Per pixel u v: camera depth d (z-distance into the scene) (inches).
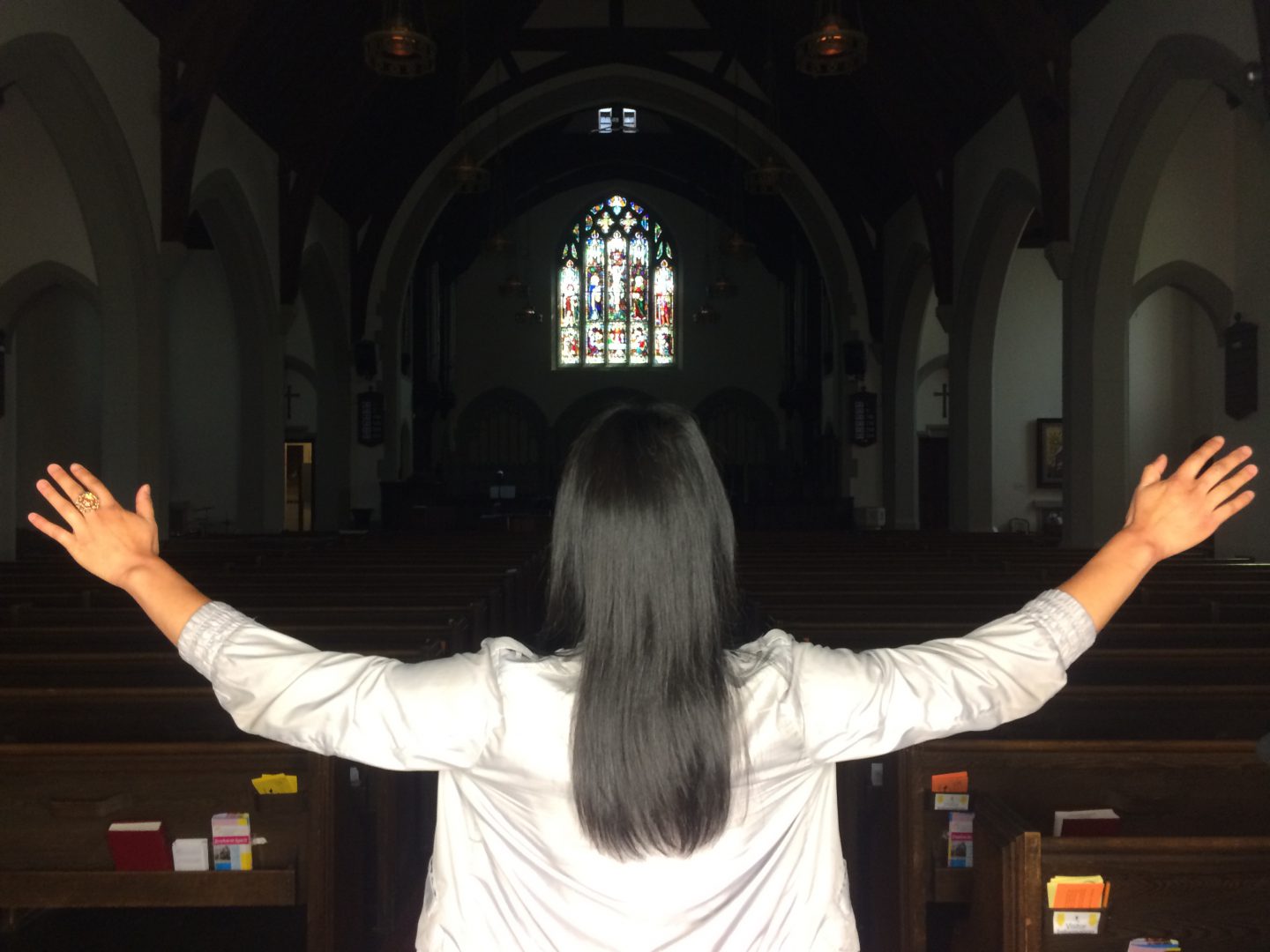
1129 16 381.1
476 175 573.9
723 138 745.0
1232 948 80.7
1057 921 79.1
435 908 46.5
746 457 1130.7
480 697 42.7
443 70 664.4
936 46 516.4
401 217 751.7
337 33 529.0
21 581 289.0
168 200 442.6
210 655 44.1
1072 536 434.6
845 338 753.0
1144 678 153.4
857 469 740.0
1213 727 128.6
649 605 41.9
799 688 43.4
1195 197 591.5
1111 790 105.1
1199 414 670.5
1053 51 437.4
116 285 427.8
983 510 571.5
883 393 740.7
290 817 105.9
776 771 43.3
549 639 46.1
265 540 442.3
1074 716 128.3
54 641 173.0
